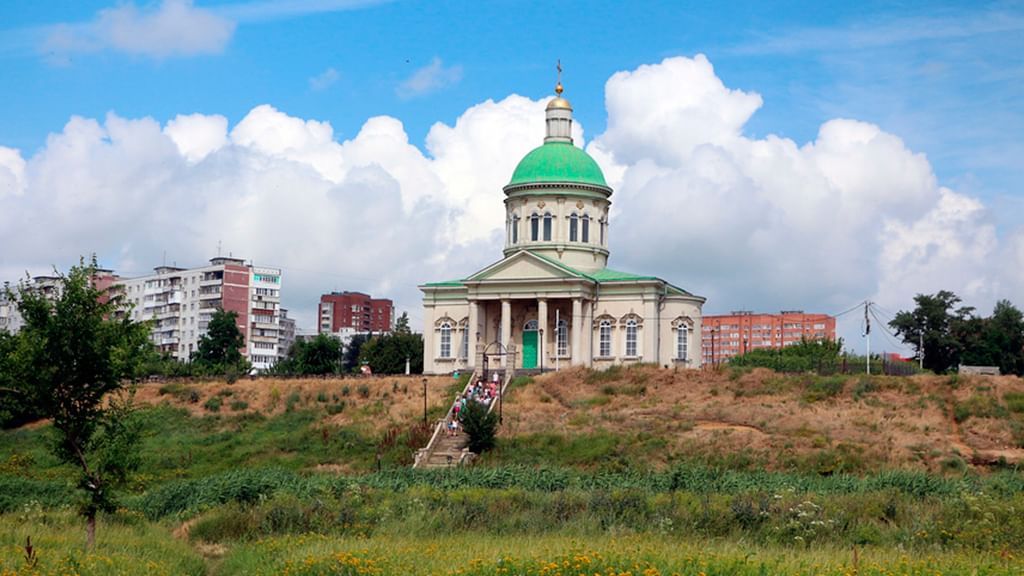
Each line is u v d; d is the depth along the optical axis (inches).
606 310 4397.1
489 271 4407.0
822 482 2460.6
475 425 3230.8
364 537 1985.7
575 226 4623.5
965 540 1852.9
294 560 1648.6
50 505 2529.5
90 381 1817.2
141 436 1924.2
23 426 3892.7
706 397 3609.7
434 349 4569.4
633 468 2955.2
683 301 4426.7
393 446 3371.1
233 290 7529.5
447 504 2256.4
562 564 1475.1
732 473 2640.3
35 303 1772.9
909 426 3196.4
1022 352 5324.8
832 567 1510.8
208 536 2128.4
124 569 1614.2
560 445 3221.0
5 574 1471.5
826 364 4207.7
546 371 4252.0
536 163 4675.2
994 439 3070.9
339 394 4005.9
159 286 7819.9
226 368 5590.6
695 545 1803.6
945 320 5324.8
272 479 2541.8
